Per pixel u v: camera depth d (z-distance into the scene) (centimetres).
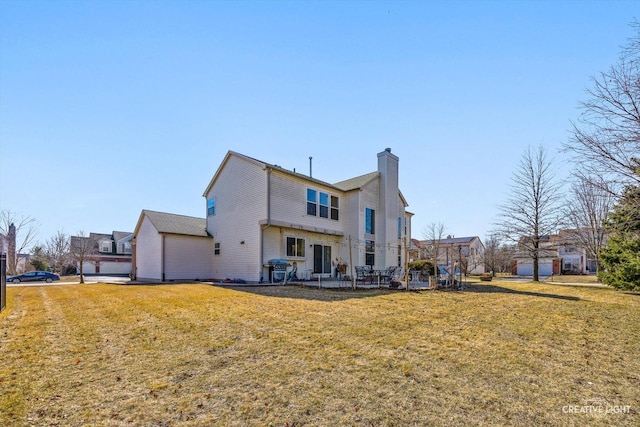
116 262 3909
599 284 1853
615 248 1509
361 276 1616
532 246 2209
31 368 414
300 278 1692
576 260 3959
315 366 423
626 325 675
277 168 1584
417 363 436
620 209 1372
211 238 1931
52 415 299
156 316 724
